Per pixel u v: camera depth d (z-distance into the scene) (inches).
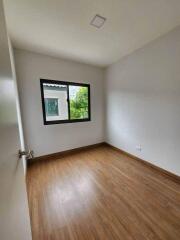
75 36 79.0
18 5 54.7
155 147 89.7
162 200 61.9
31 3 54.1
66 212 56.1
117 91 121.3
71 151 125.2
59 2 54.0
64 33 75.8
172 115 77.3
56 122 114.7
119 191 69.0
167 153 82.1
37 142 107.0
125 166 96.8
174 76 74.4
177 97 73.9
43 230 48.1
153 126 89.8
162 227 48.2
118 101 121.2
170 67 75.9
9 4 53.9
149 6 56.9
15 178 28.7
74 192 69.0
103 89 140.1
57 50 96.7
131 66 103.3
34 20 64.4
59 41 84.5
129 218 52.4
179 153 75.5
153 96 87.9
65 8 57.3
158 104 85.0
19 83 95.9
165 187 71.5
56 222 51.3
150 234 45.7
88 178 81.9
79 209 57.6
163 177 81.2
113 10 59.0
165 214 53.9
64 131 119.6
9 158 25.1
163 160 85.0
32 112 102.9
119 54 104.3
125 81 110.9
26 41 83.7
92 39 82.7
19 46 90.0
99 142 143.6
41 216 54.2
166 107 80.2
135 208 57.4
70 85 120.8
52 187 73.6
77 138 128.0
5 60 27.5
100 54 104.2
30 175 86.5
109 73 129.3
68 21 65.7
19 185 31.9
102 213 55.1
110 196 65.3
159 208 57.1
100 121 141.9
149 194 66.2
